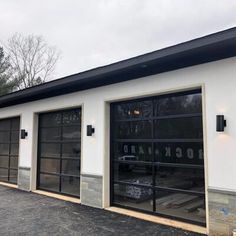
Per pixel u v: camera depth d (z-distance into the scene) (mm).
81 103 7438
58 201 7430
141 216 5875
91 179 6953
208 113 4977
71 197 7805
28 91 8469
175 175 5656
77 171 7734
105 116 6809
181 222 5395
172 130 5770
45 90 7988
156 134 6051
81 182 7199
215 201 4734
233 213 4523
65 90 7859
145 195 6160
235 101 4668
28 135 9297
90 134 7043
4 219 5746
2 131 11195
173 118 5770
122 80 6473
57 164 8461
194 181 5344
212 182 4820
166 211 5754
